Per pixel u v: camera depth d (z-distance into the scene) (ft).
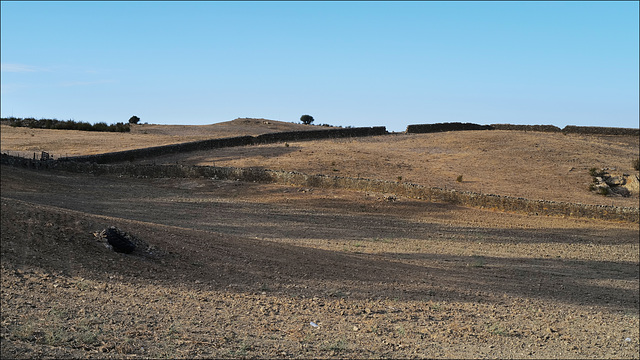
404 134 267.80
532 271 69.51
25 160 142.82
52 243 47.91
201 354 28.76
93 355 26.27
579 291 60.18
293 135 237.86
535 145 220.84
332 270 56.59
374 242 84.58
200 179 142.82
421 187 127.24
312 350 31.89
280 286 47.98
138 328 31.94
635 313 52.34
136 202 112.06
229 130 322.34
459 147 221.46
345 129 255.09
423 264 67.82
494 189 147.13
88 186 128.88
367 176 157.38
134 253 51.52
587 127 274.98
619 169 178.50
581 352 37.93
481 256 77.97
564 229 106.32
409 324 40.34
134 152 174.81
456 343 36.76
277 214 106.83
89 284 40.14
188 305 38.70
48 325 29.99
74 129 286.25
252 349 30.78
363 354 32.04
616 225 111.75
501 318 44.98
